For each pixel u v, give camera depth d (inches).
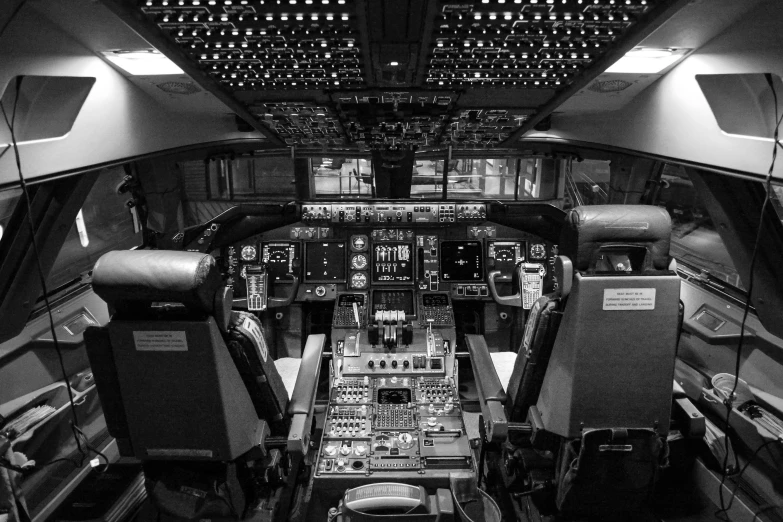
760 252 119.7
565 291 95.2
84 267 163.0
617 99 127.2
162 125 134.6
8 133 87.4
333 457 142.8
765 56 78.6
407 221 204.8
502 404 127.2
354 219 204.4
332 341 196.4
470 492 130.4
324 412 194.7
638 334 94.2
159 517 113.5
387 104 116.7
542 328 103.6
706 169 106.5
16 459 103.7
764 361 128.9
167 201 181.6
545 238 208.1
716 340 141.9
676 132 111.5
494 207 203.6
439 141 164.7
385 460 141.3
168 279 82.4
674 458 135.3
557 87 102.4
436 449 144.6
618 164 178.4
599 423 101.2
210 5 63.7
